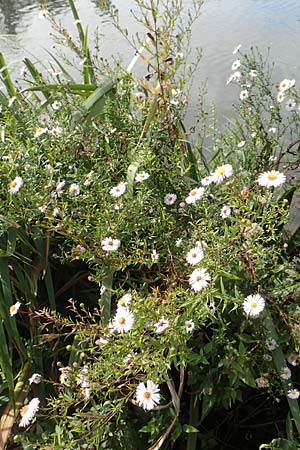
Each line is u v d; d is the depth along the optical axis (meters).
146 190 0.94
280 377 0.75
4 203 0.90
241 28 2.94
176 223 0.91
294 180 1.11
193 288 0.71
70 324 0.79
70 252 0.96
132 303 0.73
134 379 0.77
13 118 1.06
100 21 3.25
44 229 0.95
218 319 0.77
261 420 0.90
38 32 3.38
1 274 0.87
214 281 0.73
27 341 0.90
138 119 1.09
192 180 0.98
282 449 0.73
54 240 0.96
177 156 0.98
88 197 0.91
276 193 1.14
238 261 0.77
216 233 0.82
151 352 0.74
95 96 1.02
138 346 0.70
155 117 1.02
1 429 0.80
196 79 2.13
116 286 0.92
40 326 0.83
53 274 1.00
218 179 0.82
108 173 0.98
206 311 0.72
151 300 0.75
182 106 1.08
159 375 0.72
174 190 0.98
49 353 0.91
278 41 2.60
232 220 0.80
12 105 1.12
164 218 0.87
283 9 3.30
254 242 0.78
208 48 2.58
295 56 2.30
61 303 0.99
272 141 1.13
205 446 0.85
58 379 0.89
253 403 0.90
